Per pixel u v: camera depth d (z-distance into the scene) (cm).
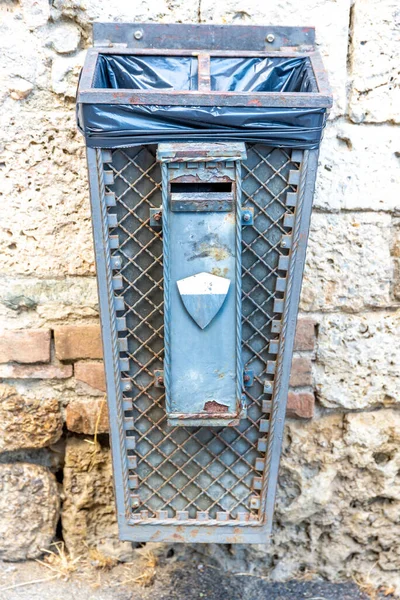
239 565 238
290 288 171
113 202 163
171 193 158
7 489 230
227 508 194
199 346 168
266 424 185
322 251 212
